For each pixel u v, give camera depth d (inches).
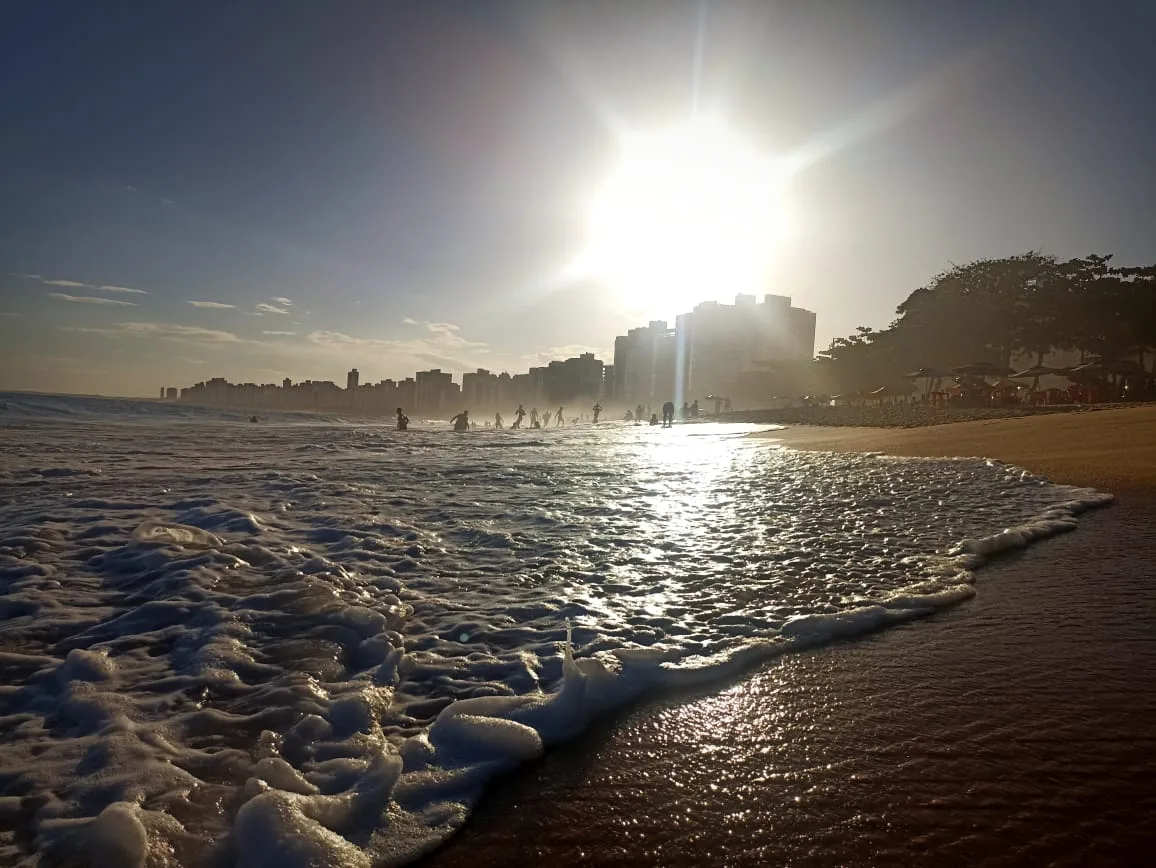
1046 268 1931.6
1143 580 207.5
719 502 371.9
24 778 102.6
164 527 271.9
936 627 172.7
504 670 146.9
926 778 103.7
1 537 253.8
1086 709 125.5
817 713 126.7
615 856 87.0
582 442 1024.2
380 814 95.2
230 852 86.9
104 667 144.4
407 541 272.8
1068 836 88.9
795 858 85.8
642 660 149.7
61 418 1596.9
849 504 353.7
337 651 156.4
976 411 1193.4
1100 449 514.9
